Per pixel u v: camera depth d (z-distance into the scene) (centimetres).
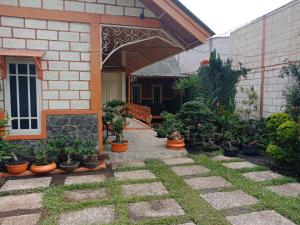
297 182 450
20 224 309
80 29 542
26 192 405
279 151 510
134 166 542
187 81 1202
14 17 506
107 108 647
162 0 521
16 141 523
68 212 337
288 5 720
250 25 891
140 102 1667
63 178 473
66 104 543
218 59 1009
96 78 555
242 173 498
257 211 338
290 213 326
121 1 564
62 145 526
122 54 994
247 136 701
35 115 534
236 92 951
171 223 308
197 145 701
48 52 526
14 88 520
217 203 362
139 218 320
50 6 523
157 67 1745
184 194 390
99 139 563
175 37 622
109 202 363
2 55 483
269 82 801
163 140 753
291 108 666
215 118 761
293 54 708
